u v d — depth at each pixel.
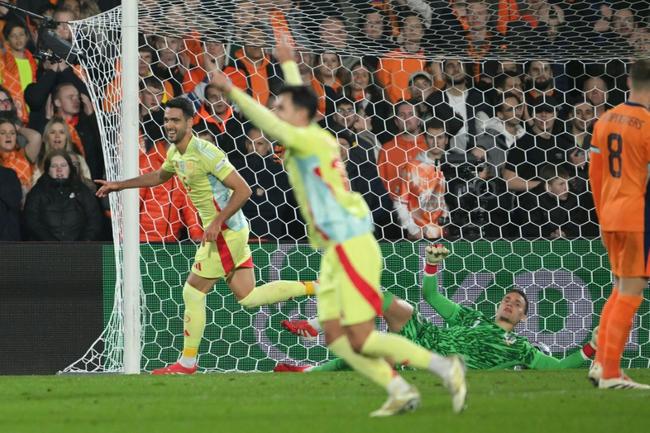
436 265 29.83
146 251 33.03
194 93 37.53
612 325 22.36
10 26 37.53
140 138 36.69
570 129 38.56
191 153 28.45
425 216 37.56
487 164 38.12
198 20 33.69
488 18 36.44
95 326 32.28
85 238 36.69
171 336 32.94
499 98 38.56
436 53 36.94
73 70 37.88
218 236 28.94
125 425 16.38
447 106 38.28
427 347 29.33
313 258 33.41
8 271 32.03
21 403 20.39
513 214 37.94
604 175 22.50
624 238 22.08
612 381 22.42
